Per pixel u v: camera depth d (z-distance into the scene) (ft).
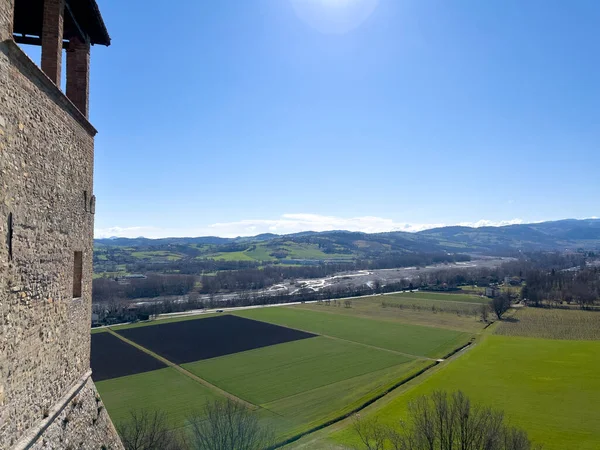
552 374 205.16
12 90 35.09
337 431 142.92
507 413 155.63
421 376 211.20
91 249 59.16
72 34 57.88
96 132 59.82
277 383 206.18
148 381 209.87
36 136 40.22
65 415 47.37
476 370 214.28
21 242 37.14
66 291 48.80
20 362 36.96
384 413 156.35
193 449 121.08
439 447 109.29
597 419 149.59
